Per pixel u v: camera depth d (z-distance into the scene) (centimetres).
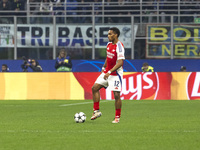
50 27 7112
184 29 7069
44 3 7594
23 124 2780
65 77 5412
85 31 7112
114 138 2120
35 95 5409
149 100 5241
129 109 4059
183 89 5328
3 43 7088
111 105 4544
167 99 5325
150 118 3186
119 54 2736
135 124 2747
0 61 6875
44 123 2836
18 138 2131
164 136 2191
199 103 4803
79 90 5394
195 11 7512
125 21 7069
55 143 1969
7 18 7088
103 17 7088
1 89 5428
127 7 7544
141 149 1809
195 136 2192
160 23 7056
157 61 6806
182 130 2436
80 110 3981
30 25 7094
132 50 7050
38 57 7125
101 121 2942
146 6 7531
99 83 2802
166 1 7500
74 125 2692
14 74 5425
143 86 5347
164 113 3644
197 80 5328
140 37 7075
